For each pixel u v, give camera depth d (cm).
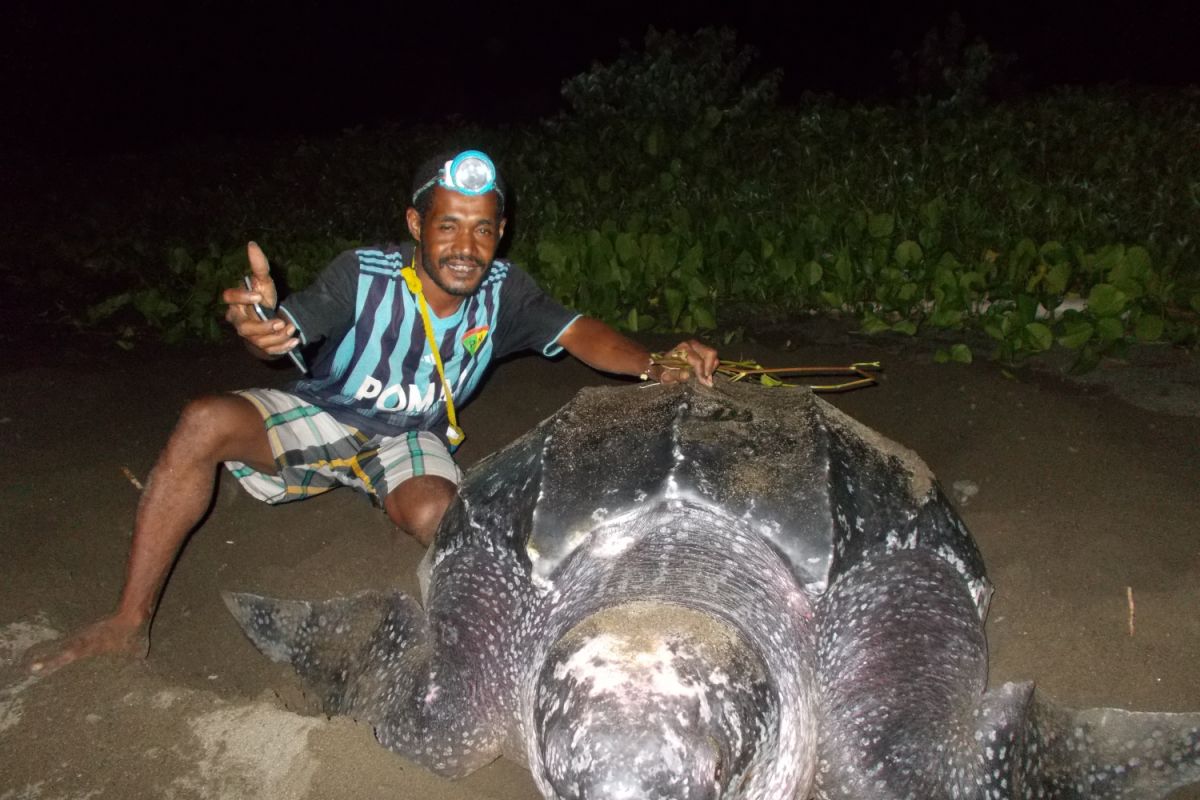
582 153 761
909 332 436
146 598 247
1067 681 237
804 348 429
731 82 923
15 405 393
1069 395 375
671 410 242
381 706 225
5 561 286
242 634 268
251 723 218
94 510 315
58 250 647
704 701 167
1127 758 208
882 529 233
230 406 255
